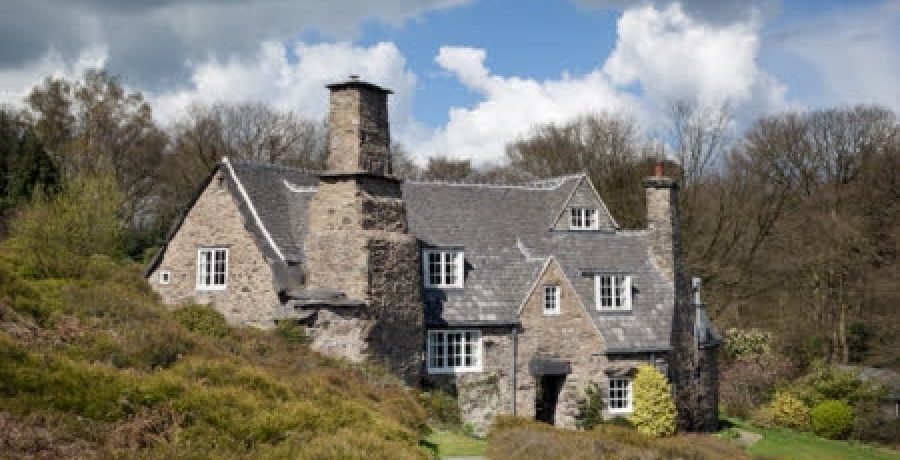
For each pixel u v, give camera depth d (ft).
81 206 126.31
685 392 119.34
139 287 91.81
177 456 49.80
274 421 57.36
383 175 100.42
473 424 106.22
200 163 216.54
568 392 111.75
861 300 183.93
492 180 234.58
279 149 231.71
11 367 52.85
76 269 85.71
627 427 103.60
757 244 198.18
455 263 112.57
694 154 196.54
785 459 102.78
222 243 106.01
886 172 192.65
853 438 145.07
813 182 200.95
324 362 85.40
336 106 100.58
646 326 116.67
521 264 117.39
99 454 47.96
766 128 204.44
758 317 197.77
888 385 159.84
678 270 123.65
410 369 100.68
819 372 156.25
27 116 204.74
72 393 52.95
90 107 203.41
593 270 118.83
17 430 47.50
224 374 64.34
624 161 206.90
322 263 99.45
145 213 215.51
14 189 183.52
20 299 66.03
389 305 98.37
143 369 62.59
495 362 109.50
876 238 187.11
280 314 96.48
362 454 55.06
